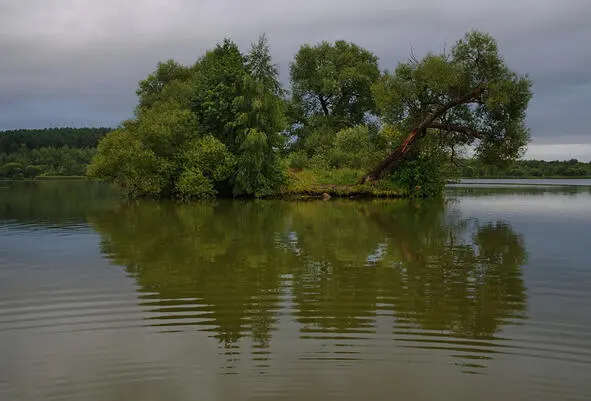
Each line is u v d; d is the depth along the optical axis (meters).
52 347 8.03
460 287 11.50
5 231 20.41
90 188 58.72
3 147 118.19
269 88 40.06
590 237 18.72
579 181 78.06
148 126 39.09
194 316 9.48
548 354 7.67
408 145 38.66
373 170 40.47
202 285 11.72
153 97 56.19
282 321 9.19
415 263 14.20
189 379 6.87
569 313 9.59
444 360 7.43
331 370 7.10
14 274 12.82
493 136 36.91
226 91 41.09
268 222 23.66
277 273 12.95
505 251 15.95
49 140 121.62
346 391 6.50
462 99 36.78
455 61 36.72
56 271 13.13
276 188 39.53
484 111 36.72
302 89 59.78
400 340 8.23
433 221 23.95
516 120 35.97
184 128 39.97
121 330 8.77
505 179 87.50
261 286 11.65
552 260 14.53
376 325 8.95
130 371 7.14
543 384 6.72
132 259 14.69
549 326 8.88
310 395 6.40
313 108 61.91
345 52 59.75
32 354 7.77
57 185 67.88
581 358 7.51
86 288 11.45
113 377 6.96
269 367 7.21
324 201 37.25
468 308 9.93
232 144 41.22
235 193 39.69
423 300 10.48
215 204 34.56
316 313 9.62
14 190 53.62
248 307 10.03
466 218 25.16
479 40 35.72
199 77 46.72
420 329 8.74
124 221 23.98
